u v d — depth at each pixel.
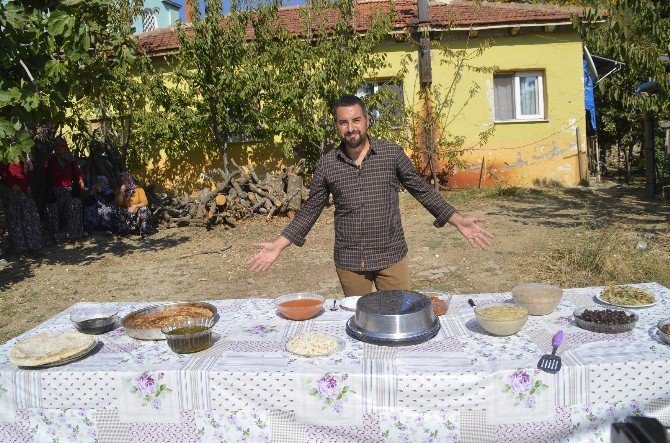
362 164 3.31
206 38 10.90
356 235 3.40
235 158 12.70
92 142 10.88
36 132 9.99
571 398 2.31
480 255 7.33
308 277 6.91
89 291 6.76
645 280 5.91
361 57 11.45
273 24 12.16
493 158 12.95
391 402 2.32
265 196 10.53
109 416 2.44
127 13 11.28
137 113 11.22
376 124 11.73
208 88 11.26
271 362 2.47
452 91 12.76
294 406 2.36
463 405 2.31
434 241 8.20
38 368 2.49
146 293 6.62
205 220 9.98
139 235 9.60
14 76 6.21
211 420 2.40
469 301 3.18
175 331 2.70
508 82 13.03
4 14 5.45
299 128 11.31
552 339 2.53
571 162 12.94
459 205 11.09
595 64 15.31
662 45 6.96
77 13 6.29
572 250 6.72
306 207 3.46
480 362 2.40
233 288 6.66
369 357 2.50
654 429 1.58
